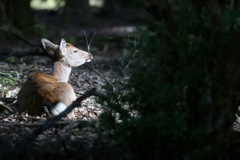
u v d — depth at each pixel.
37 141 12.67
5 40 31.48
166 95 10.01
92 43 32.78
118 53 28.67
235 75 9.99
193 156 9.92
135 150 10.80
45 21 46.50
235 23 10.10
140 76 10.39
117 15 53.34
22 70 21.45
